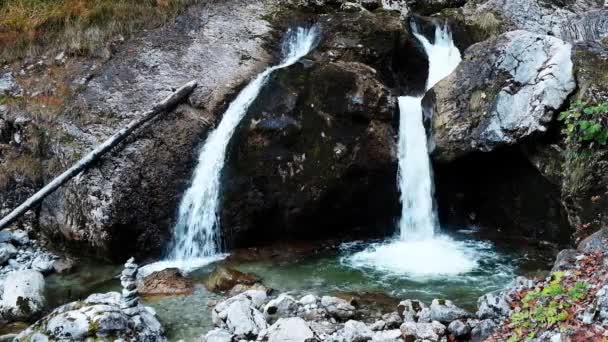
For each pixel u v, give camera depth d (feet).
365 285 23.81
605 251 19.54
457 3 42.39
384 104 29.45
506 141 26.63
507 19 39.24
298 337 17.99
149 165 28.76
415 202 30.12
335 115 29.09
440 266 25.77
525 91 26.73
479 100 28.12
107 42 35.42
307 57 34.17
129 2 38.37
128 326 18.75
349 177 28.78
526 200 28.32
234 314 19.84
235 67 34.27
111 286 25.18
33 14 37.65
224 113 31.58
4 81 34.14
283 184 28.53
